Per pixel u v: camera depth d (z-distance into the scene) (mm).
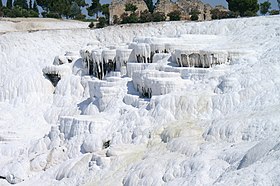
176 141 28766
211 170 24688
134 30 58219
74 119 36156
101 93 38938
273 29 42531
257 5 69562
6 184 34406
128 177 27875
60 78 48562
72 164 32375
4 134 41125
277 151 21078
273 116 27031
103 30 60125
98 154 31453
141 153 30062
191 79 36562
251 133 26734
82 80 46781
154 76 37531
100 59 45531
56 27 72500
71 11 98500
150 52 42750
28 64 52969
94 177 30188
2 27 69188
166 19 65812
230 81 32969
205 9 69562
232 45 41062
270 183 19016
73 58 50406
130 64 41875
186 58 38875
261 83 31938
